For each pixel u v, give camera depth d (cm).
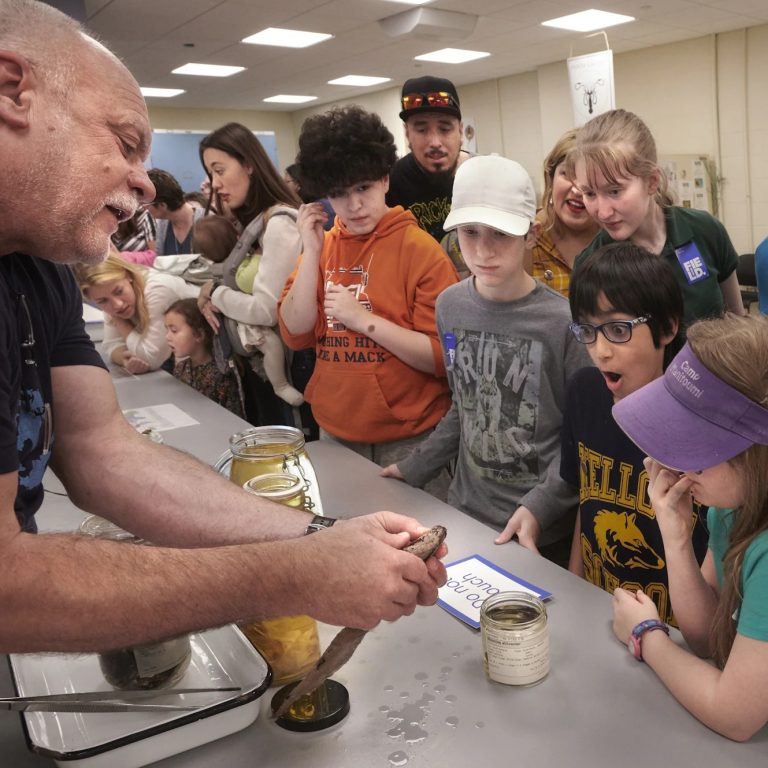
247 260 255
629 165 168
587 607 102
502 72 983
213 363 264
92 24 599
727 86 785
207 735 79
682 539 94
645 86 862
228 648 90
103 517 106
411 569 81
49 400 98
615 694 84
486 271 154
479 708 83
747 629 76
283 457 107
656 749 75
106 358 291
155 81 891
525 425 156
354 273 196
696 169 813
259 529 97
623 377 128
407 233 191
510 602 91
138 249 457
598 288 126
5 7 74
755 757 73
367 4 598
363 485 153
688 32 770
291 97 1119
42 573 71
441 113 258
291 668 88
